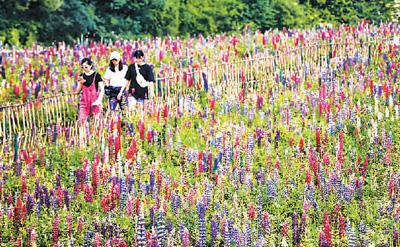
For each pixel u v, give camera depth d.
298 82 18.94
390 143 13.73
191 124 15.48
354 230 10.02
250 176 12.44
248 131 15.10
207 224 10.74
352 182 11.93
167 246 9.71
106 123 15.11
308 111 16.45
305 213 10.57
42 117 15.11
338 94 17.25
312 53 21.06
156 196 11.45
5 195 12.00
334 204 11.55
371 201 11.92
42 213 11.19
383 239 10.14
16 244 10.27
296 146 14.30
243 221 10.63
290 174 12.78
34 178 12.73
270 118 15.78
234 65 19.09
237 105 16.52
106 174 12.49
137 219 10.59
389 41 22.45
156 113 15.78
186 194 11.80
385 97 16.83
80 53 22.56
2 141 14.35
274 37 24.66
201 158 12.84
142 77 15.85
